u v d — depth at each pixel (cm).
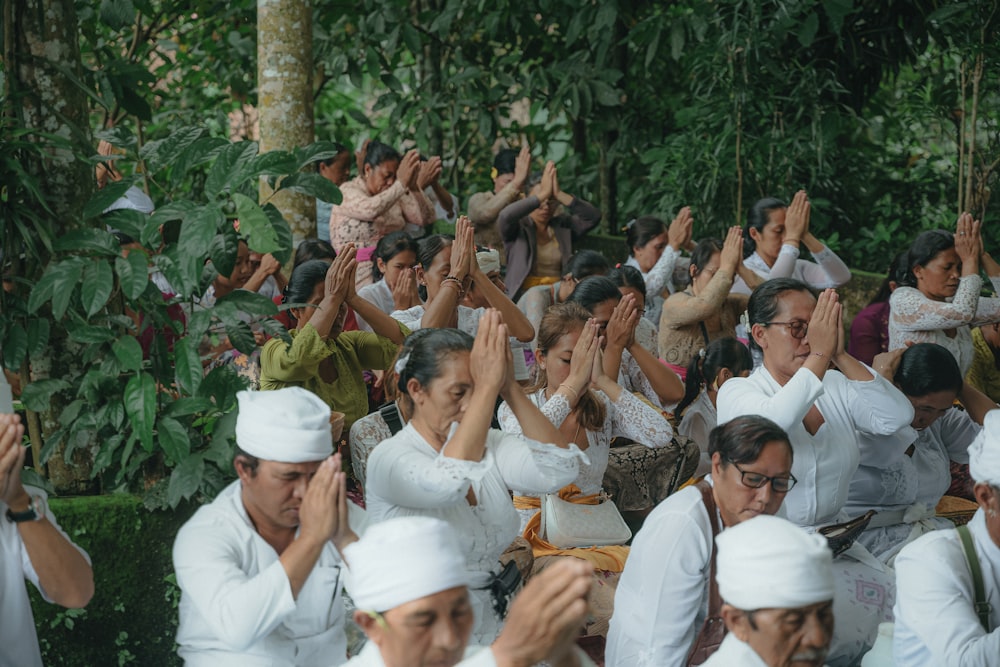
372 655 252
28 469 435
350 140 1109
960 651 313
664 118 1031
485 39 1081
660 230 738
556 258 817
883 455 450
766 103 900
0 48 448
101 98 455
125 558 427
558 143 1213
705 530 350
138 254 413
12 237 433
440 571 239
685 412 535
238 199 409
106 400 434
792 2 859
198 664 307
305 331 456
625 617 357
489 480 359
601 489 459
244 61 995
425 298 592
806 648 262
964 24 860
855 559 429
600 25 930
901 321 591
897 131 1059
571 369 427
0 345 424
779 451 342
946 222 928
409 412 372
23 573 318
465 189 1084
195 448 439
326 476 290
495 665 223
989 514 324
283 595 288
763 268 714
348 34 1027
